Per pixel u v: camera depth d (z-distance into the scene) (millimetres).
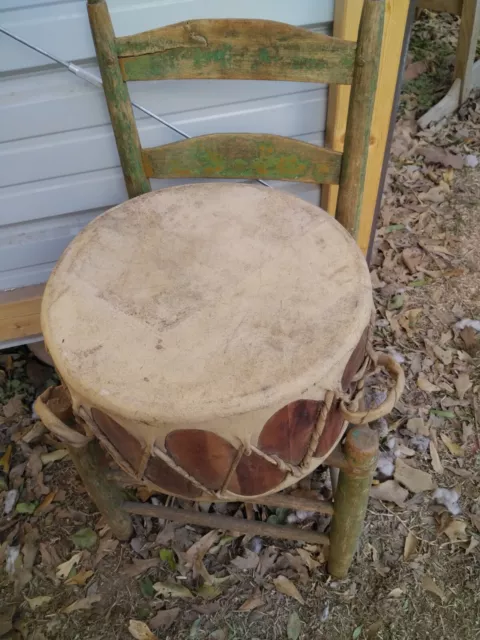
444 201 2033
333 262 913
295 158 1073
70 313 872
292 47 943
